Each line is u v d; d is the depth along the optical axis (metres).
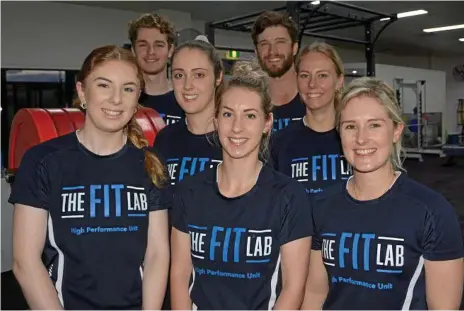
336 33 10.37
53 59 7.43
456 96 15.94
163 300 1.64
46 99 7.58
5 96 7.17
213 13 8.50
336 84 2.00
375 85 1.42
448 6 7.94
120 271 1.43
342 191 1.48
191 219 1.50
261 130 1.49
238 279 1.41
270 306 1.43
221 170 1.53
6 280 3.80
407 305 1.33
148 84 2.64
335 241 1.42
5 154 6.87
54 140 1.47
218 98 1.56
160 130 2.02
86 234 1.40
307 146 2.00
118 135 1.47
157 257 1.50
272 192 1.45
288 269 1.43
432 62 16.19
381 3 7.51
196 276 1.48
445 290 1.31
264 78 1.53
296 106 2.40
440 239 1.30
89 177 1.43
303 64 2.02
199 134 1.86
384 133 1.38
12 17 6.96
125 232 1.43
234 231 1.43
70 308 1.41
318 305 1.56
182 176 1.82
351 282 1.38
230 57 5.93
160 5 7.82
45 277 1.39
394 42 12.56
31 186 1.39
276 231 1.43
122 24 8.17
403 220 1.34
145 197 1.47
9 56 6.98
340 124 1.45
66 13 7.50
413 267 1.33
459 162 10.84
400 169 1.48
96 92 1.40
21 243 1.38
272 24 2.44
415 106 11.88
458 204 6.61
